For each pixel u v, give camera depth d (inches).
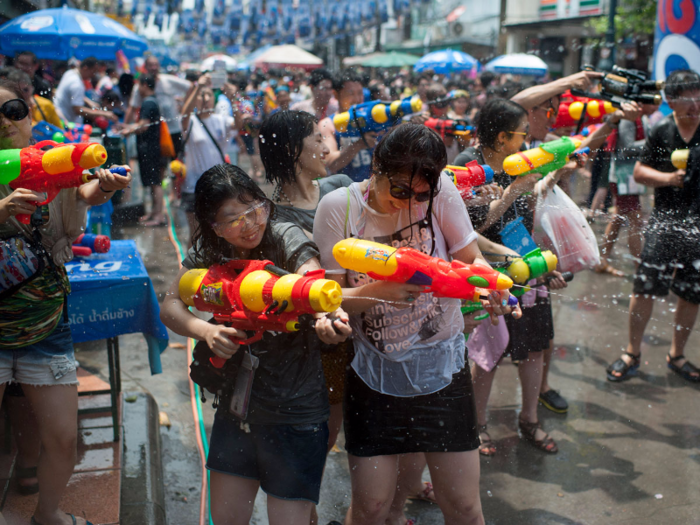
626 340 158.7
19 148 70.7
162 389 130.5
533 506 98.7
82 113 225.6
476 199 83.0
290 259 66.3
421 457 88.1
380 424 72.2
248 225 64.0
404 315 70.2
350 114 115.6
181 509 95.7
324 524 94.3
